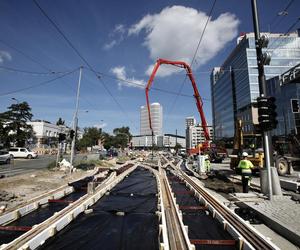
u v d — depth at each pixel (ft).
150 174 72.23
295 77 60.29
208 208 29.32
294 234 18.47
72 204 28.27
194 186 43.34
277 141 62.69
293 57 212.23
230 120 286.87
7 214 23.95
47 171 63.10
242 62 241.14
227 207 26.78
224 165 96.02
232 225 21.54
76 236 20.67
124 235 20.89
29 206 27.91
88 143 264.52
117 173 67.92
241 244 17.94
